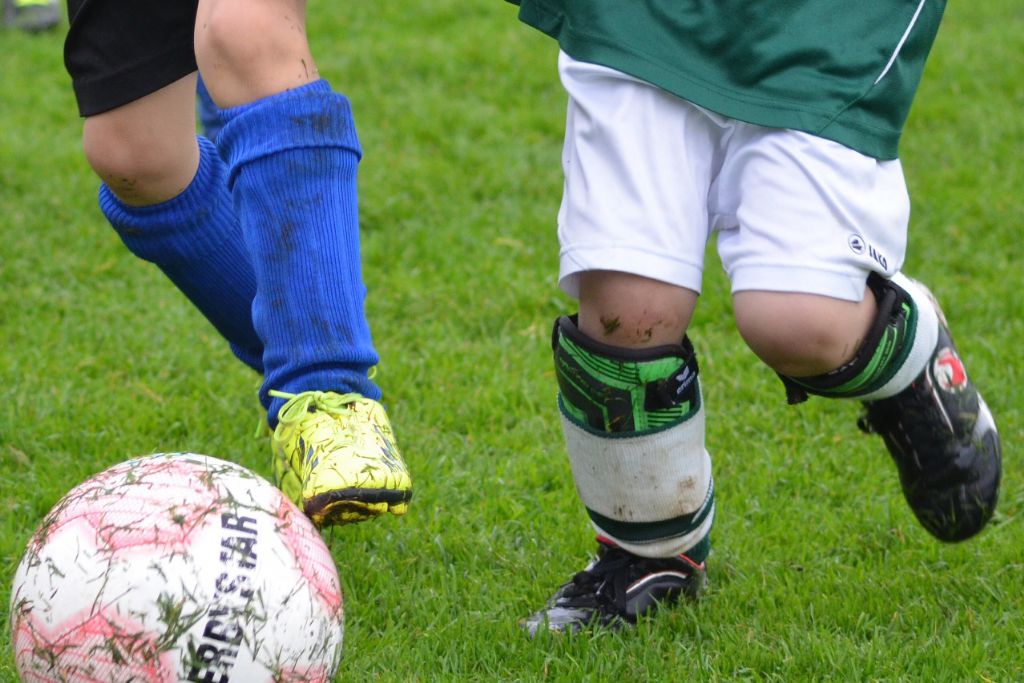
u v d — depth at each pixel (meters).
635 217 4.59
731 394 8.37
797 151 4.55
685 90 4.57
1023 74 15.95
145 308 9.62
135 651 3.94
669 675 5.16
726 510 6.82
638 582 5.66
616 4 4.68
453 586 5.92
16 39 17.28
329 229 4.86
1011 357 8.80
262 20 4.85
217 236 6.04
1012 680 5.12
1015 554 6.23
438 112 14.38
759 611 5.76
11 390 7.97
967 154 13.47
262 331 4.94
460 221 11.46
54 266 10.26
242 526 4.17
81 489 4.31
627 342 4.77
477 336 9.41
